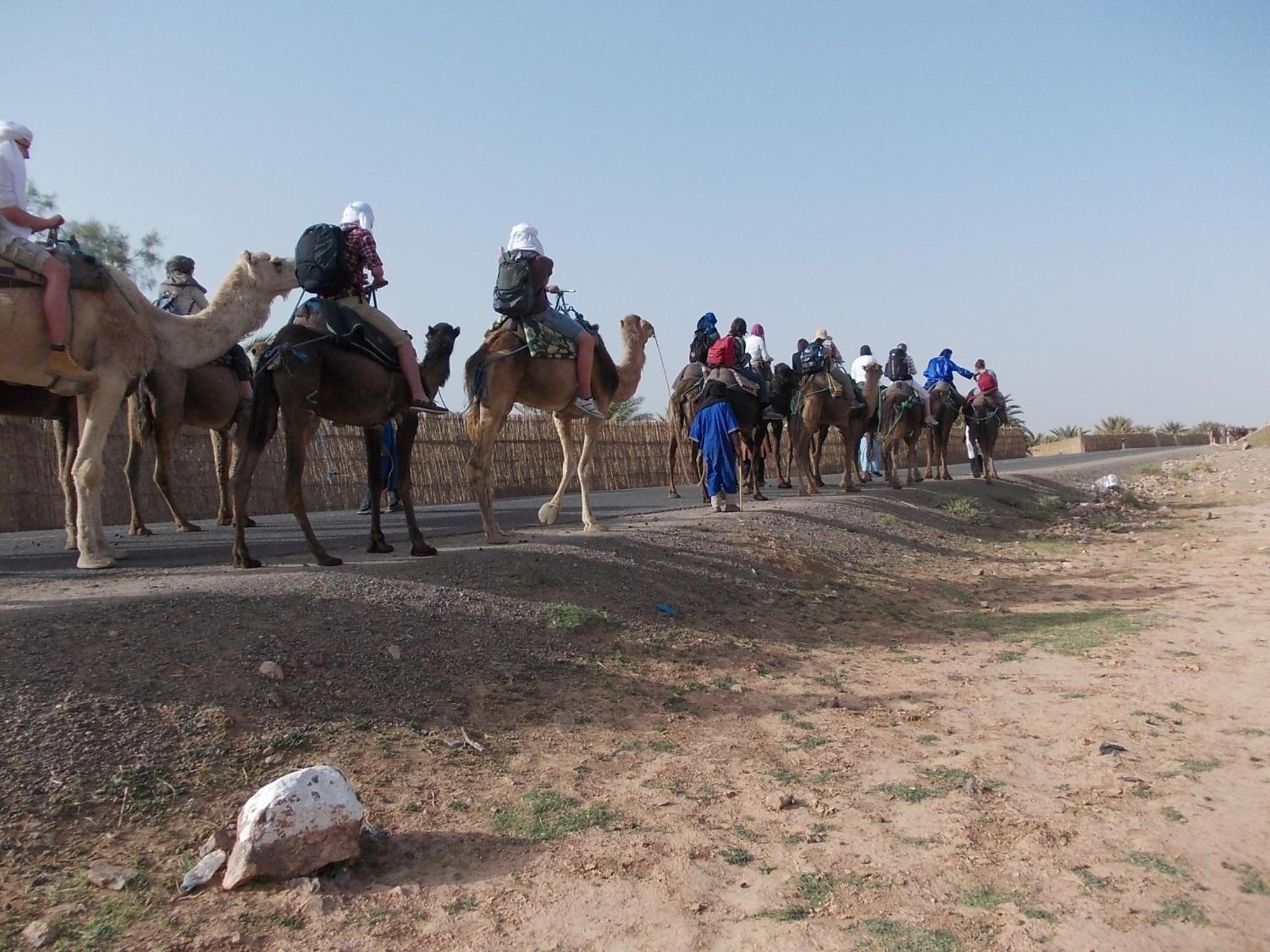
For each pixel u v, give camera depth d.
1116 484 26.39
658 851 4.60
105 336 7.93
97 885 4.05
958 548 15.62
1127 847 4.60
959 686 7.70
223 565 8.60
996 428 23.36
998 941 3.78
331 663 6.23
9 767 4.58
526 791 5.30
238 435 13.60
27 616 6.04
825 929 3.88
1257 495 25.81
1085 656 8.61
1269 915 3.97
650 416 37.03
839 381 18.14
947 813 5.07
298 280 8.22
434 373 9.54
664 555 10.71
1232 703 6.95
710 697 7.17
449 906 4.08
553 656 7.37
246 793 4.93
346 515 16.36
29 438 16.06
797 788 5.48
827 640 9.28
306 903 4.04
